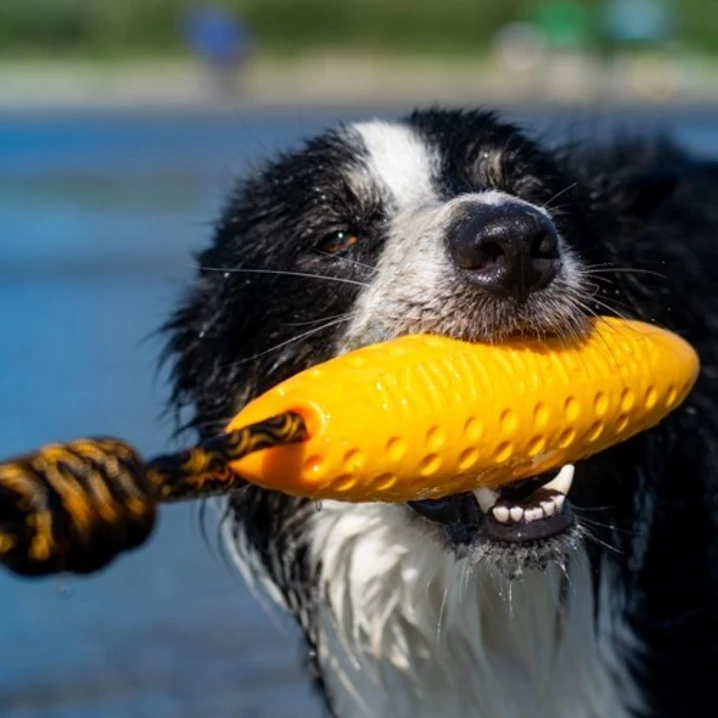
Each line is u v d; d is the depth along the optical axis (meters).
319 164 6.93
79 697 8.74
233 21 59.19
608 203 7.49
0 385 13.82
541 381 5.39
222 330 7.24
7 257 19.61
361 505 6.64
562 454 5.48
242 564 7.35
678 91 47.41
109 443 3.96
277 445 4.80
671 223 8.08
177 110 43.00
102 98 48.12
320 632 7.07
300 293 6.82
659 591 7.11
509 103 39.41
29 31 66.50
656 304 7.27
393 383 5.11
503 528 5.82
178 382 7.54
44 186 26.36
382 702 6.98
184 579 10.27
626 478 6.82
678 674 7.13
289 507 6.93
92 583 10.19
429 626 6.70
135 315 16.36
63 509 3.80
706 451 7.34
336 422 4.96
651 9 58.56
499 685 6.82
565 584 6.70
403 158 6.81
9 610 9.78
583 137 9.98
